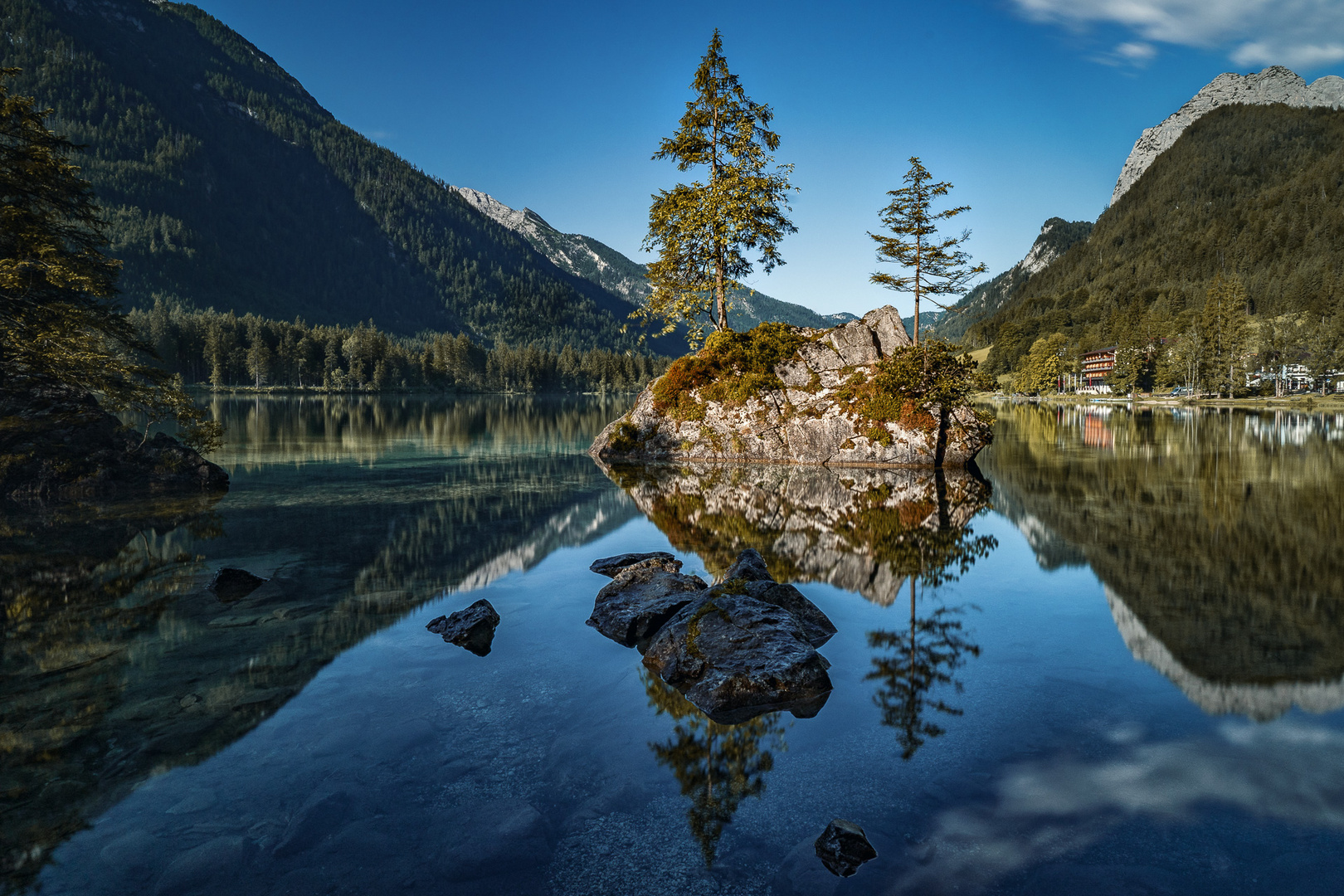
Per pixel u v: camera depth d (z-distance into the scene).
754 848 4.20
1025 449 33.72
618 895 3.77
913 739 5.64
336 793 4.78
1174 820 4.41
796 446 29.47
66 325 21.53
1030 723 5.88
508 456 31.06
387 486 21.11
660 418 31.67
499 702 6.44
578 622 8.98
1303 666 7.08
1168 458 28.64
